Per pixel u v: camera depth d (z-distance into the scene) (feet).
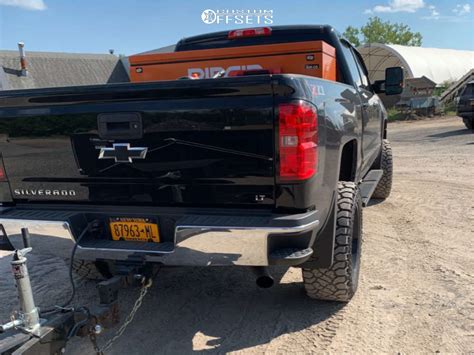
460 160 34.81
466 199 22.47
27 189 10.89
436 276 13.46
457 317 11.11
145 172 9.69
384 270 14.03
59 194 10.63
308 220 9.00
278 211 9.25
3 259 16.65
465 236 16.93
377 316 11.30
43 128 10.23
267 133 8.80
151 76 15.76
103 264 13.16
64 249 10.22
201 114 9.04
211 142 9.14
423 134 59.31
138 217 9.95
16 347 7.04
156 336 11.00
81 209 10.50
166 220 9.81
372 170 19.99
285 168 8.80
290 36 16.43
